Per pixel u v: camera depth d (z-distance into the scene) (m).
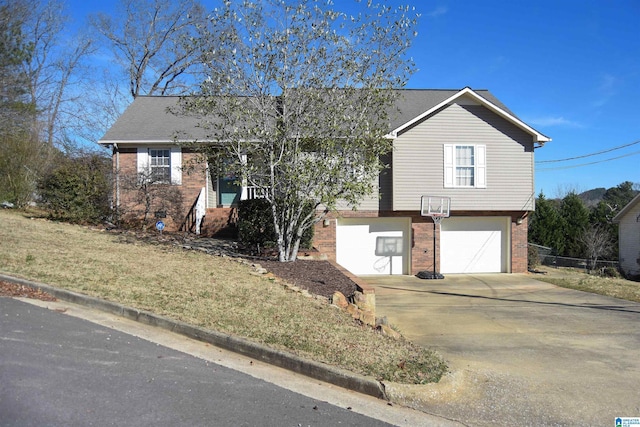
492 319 10.77
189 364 5.62
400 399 5.38
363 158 12.37
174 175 17.95
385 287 15.50
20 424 3.91
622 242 27.86
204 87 11.55
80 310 7.32
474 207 18.14
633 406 5.77
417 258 18.66
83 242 12.33
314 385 5.48
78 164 17.33
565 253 30.14
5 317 6.59
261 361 6.02
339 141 12.13
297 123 11.86
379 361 6.17
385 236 18.73
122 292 7.98
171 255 11.80
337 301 9.12
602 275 22.88
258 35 11.56
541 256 28.09
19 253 10.06
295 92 11.85
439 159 18.05
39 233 12.89
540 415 5.42
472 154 18.19
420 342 8.66
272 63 11.64
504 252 19.11
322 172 11.98
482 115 18.22
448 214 17.94
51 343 5.80
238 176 12.25
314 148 12.20
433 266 18.17
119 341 6.14
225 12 11.35
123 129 18.52
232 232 17.38
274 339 6.45
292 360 5.82
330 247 18.23
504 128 18.30
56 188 16.23
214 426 4.21
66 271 8.98
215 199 18.89
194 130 18.22
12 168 19.66
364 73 12.10
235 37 11.47
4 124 22.23
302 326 7.20
